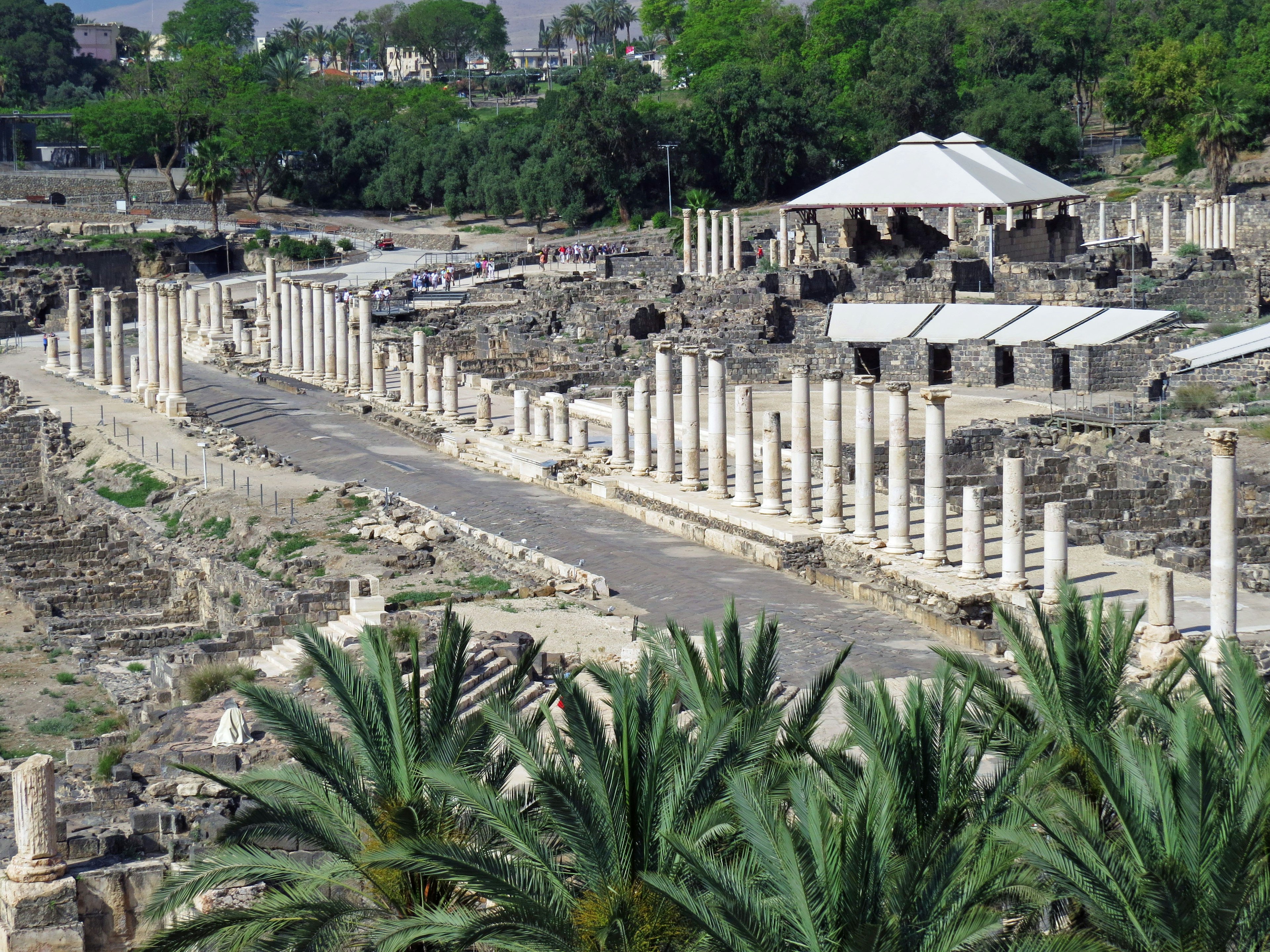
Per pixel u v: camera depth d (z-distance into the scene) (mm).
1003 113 185875
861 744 33906
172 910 32375
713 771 32406
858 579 67062
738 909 27766
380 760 34000
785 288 129875
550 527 77562
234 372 121812
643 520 78938
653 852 31078
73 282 157375
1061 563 63281
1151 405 96500
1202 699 44375
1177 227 162500
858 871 27953
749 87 187250
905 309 120875
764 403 106750
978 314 118062
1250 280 123688
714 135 188250
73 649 65312
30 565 79812
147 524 84562
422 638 55156
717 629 60531
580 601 64562
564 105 190250
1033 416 94812
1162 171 182250
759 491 81062
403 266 169625
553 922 29766
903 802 31734
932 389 67000
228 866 32781
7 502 95938
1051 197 144500
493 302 140125
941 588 63250
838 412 72188
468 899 33062
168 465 93312
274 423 103750
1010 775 33125
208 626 70625
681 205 190375
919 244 144625
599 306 127312
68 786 43906
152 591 76188
